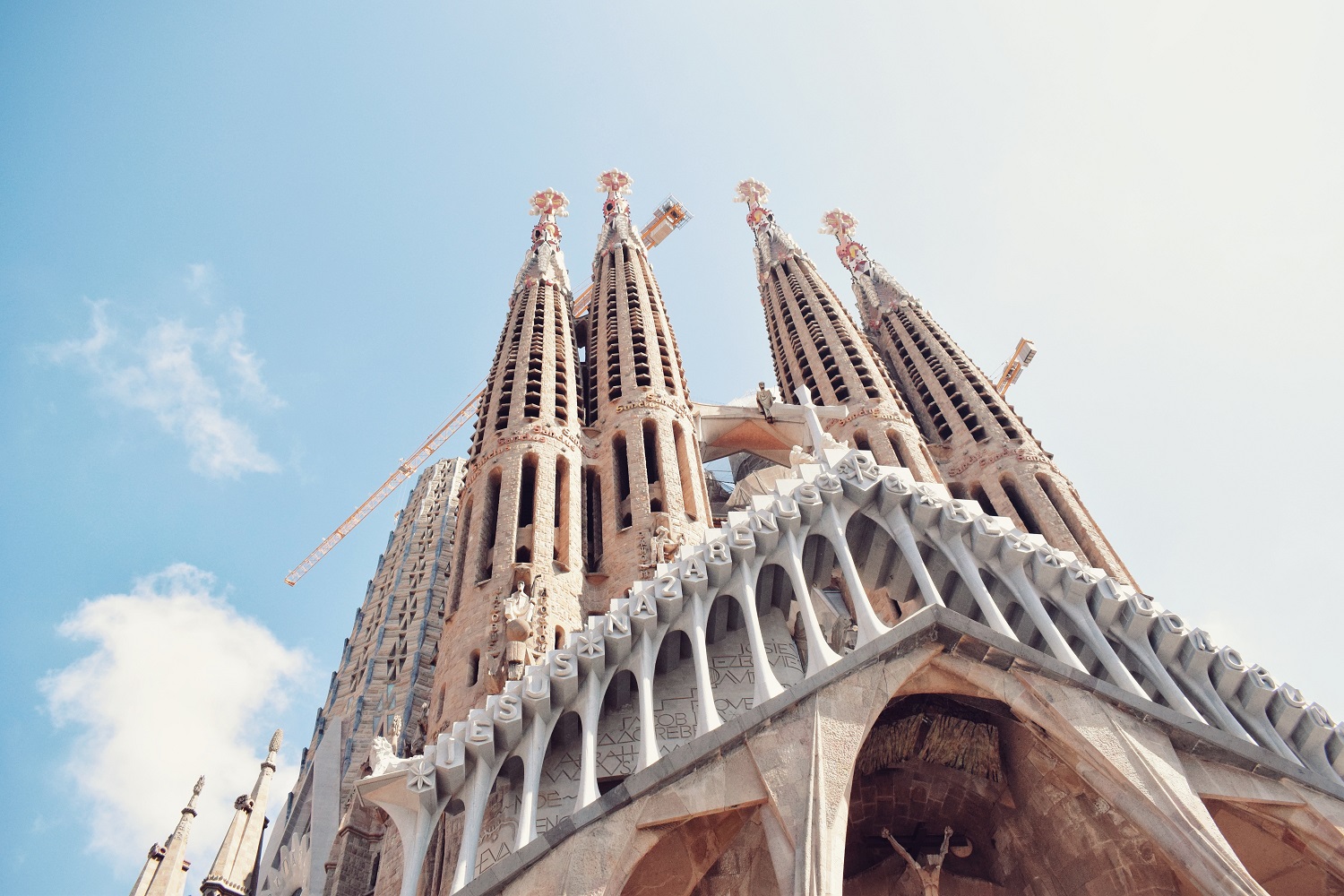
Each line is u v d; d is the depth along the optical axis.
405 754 39.66
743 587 31.34
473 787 27.59
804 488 33.59
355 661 78.38
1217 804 27.64
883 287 77.81
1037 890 30.14
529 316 62.12
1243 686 30.12
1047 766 29.70
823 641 29.16
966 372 63.31
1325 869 27.11
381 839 47.88
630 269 71.19
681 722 31.94
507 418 52.06
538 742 28.44
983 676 28.56
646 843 24.89
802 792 24.88
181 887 52.84
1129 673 29.44
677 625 30.92
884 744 30.81
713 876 27.66
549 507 45.47
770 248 82.06
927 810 31.84
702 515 48.34
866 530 34.53
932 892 28.45
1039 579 32.34
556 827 25.08
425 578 82.38
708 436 59.31
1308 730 28.81
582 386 59.50
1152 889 27.31
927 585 30.50
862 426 56.69
